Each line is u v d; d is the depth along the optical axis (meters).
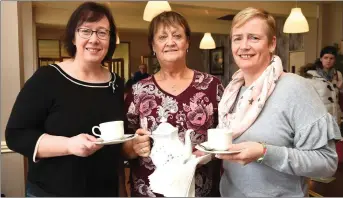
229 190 1.14
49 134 1.15
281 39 6.48
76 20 1.17
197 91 1.38
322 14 5.37
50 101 1.15
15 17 2.14
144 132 1.25
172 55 1.35
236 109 1.13
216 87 1.40
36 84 1.14
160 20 1.36
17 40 2.16
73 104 1.17
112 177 1.28
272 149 0.95
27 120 1.12
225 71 8.65
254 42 1.06
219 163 1.36
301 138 0.98
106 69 1.34
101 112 1.21
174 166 1.11
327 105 3.21
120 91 1.33
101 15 1.17
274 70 1.05
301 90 0.99
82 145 1.00
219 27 7.06
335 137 0.96
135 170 1.37
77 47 1.19
